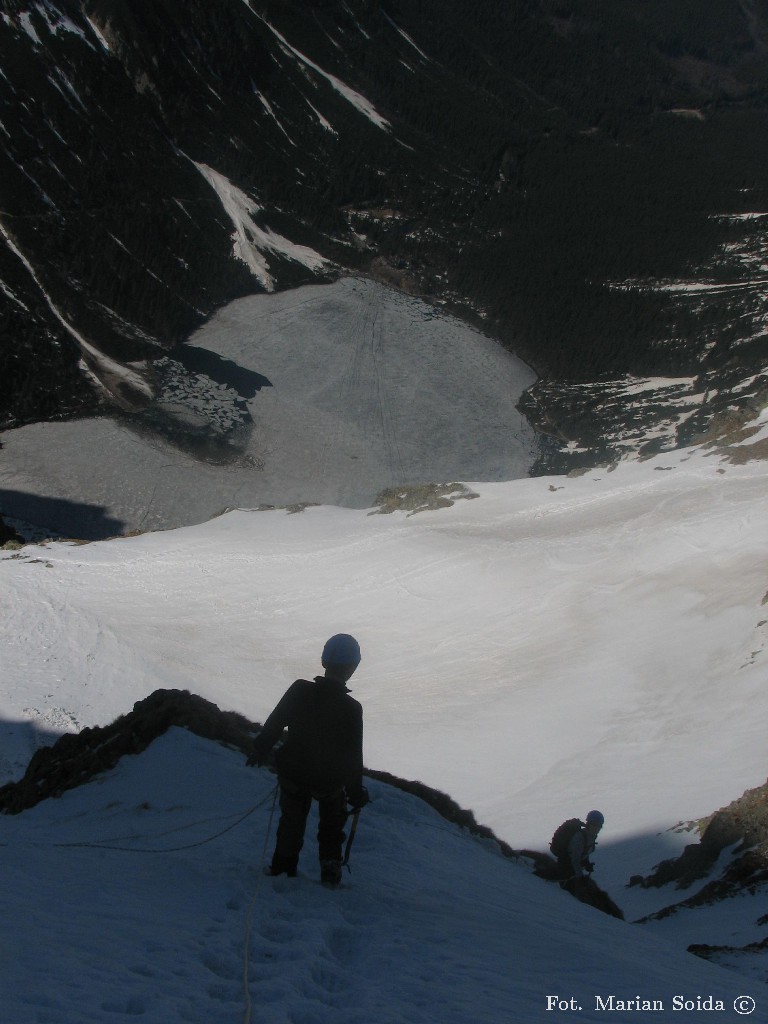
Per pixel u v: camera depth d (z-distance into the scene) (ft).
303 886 24.91
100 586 152.15
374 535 160.25
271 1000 15.85
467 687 107.45
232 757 44.68
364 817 38.17
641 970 21.45
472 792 83.41
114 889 23.57
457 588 133.80
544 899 32.48
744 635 96.99
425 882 28.43
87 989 14.90
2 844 32.42
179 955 17.88
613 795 71.92
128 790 42.01
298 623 134.00
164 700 53.57
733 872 48.16
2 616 140.67
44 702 115.24
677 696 91.50
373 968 18.86
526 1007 16.88
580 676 102.89
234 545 167.02
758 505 131.54
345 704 24.91
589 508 152.56
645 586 119.75
